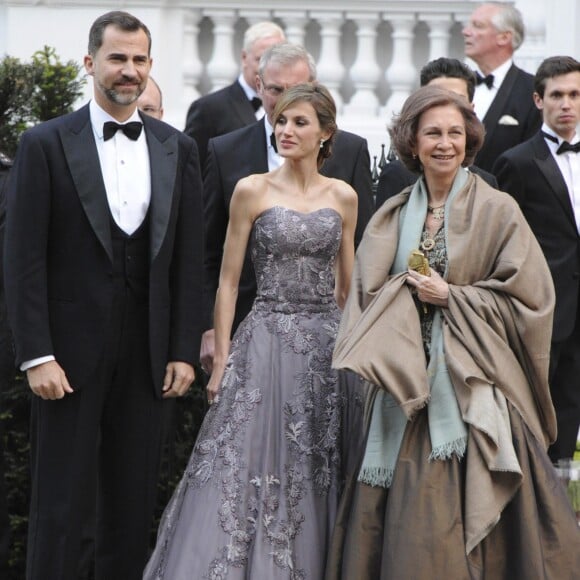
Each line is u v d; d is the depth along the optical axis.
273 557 15.05
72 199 14.95
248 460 15.41
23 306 14.82
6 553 17.31
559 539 14.26
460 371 14.25
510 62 21.31
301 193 16.02
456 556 13.97
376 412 14.63
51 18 24.47
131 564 15.39
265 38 20.05
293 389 15.61
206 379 18.42
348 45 25.09
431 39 24.69
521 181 18.92
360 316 14.73
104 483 15.43
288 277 15.83
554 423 14.66
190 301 15.43
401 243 14.93
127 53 14.85
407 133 14.92
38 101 19.47
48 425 15.09
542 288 14.54
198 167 15.61
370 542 14.39
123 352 15.17
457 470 14.20
